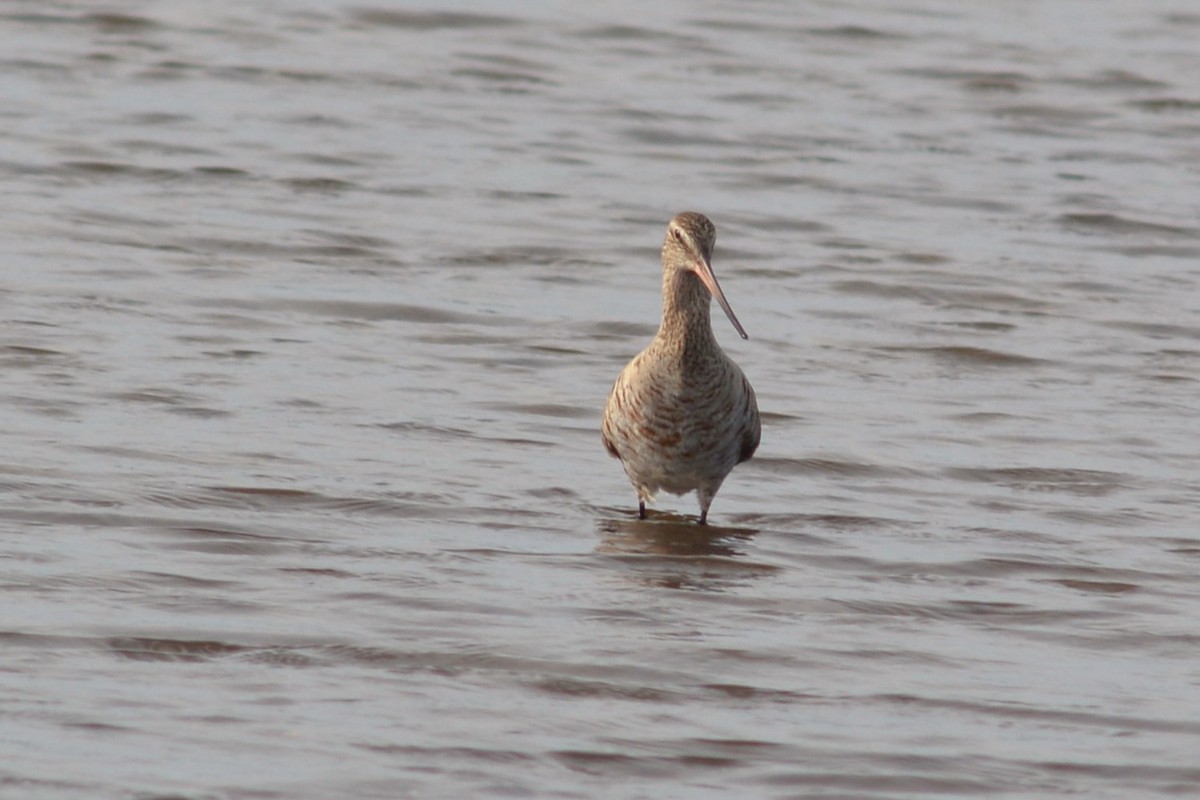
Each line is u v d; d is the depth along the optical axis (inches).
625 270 883.4
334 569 496.7
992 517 575.8
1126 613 492.1
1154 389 727.1
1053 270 915.4
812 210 1013.2
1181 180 1116.5
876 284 874.8
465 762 380.5
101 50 1278.3
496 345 751.7
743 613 481.4
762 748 395.2
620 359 743.7
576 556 523.5
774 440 646.5
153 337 725.9
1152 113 1269.7
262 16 1390.3
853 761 390.3
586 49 1355.8
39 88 1176.8
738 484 603.5
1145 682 442.6
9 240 856.9
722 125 1184.8
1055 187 1084.5
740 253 922.1
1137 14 1540.4
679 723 406.3
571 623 466.0
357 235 910.4
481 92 1235.9
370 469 590.9
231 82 1222.3
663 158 1109.1
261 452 598.9
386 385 687.7
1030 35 1456.7
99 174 998.4
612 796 369.4
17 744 374.9
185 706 399.9
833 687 431.2
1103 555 542.0
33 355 686.5
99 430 608.7
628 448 557.3
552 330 778.8
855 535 555.8
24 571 478.0
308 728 392.5
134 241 874.1
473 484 585.0
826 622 477.7
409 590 483.2
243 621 452.8
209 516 534.3
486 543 530.9
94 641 433.4
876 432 660.7
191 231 898.1
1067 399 710.5
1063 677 444.1
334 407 656.4
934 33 1448.1
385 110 1179.3
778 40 1406.3
